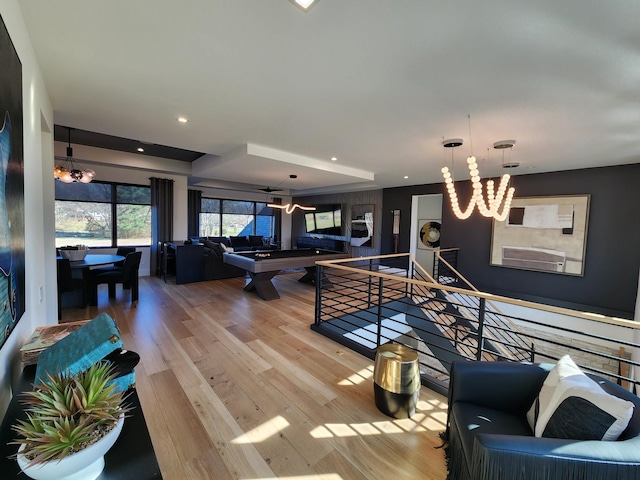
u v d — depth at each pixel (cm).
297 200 1116
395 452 171
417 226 800
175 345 306
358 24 154
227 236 967
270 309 434
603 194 471
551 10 139
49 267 278
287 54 185
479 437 110
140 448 93
